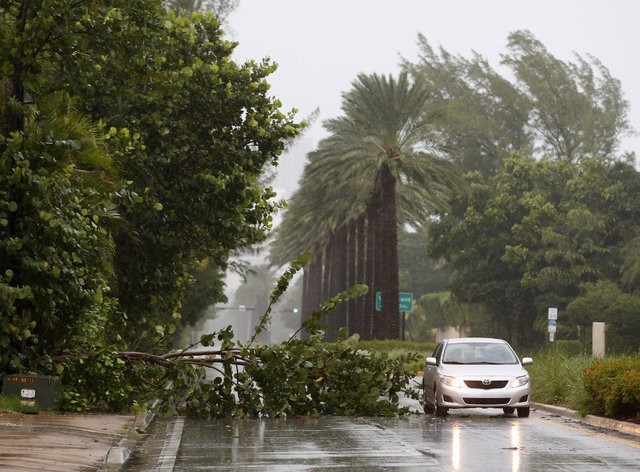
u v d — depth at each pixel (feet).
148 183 105.91
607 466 52.70
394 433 72.43
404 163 221.66
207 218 111.45
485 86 431.43
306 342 84.58
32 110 75.77
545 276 296.10
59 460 48.26
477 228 313.32
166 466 52.06
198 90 107.24
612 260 299.38
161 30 88.99
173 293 122.52
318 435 70.44
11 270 73.72
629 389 79.41
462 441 66.44
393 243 226.17
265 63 113.50
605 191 297.74
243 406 85.05
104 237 78.54
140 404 87.25
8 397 72.33
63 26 80.94
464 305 371.15
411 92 220.64
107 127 98.84
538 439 68.44
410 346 221.25
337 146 237.86
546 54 417.49
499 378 90.02
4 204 70.13
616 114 418.31
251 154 112.47
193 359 86.38
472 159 431.84
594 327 143.13
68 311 82.17
